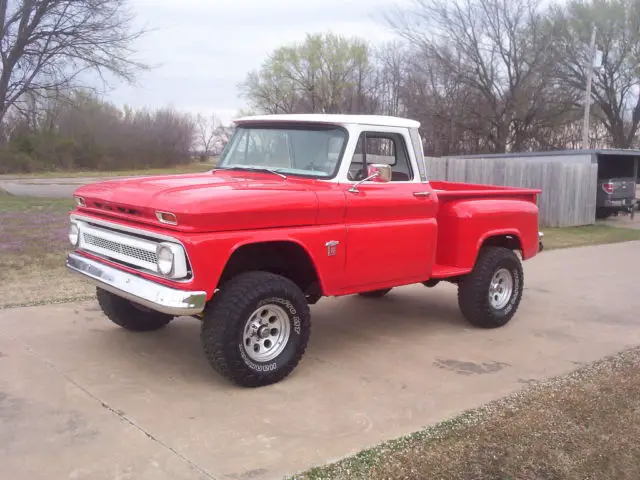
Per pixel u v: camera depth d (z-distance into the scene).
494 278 6.66
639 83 37.00
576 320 7.16
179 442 3.91
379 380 5.10
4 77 22.25
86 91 34.56
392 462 3.76
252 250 5.00
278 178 5.35
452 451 3.92
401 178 5.83
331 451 3.87
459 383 5.09
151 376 4.98
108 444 3.85
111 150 48.91
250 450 3.84
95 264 5.03
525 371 5.41
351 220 5.22
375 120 5.48
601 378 5.25
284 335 4.92
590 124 40.88
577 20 34.22
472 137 33.28
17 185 30.98
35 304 6.94
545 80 31.95
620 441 4.12
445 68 31.81
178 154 53.28
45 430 4.01
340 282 5.20
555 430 4.24
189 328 6.25
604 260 11.33
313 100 41.28
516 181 17.02
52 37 22.12
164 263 4.33
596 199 18.39
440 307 7.59
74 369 5.07
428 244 5.86
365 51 40.47
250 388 4.80
